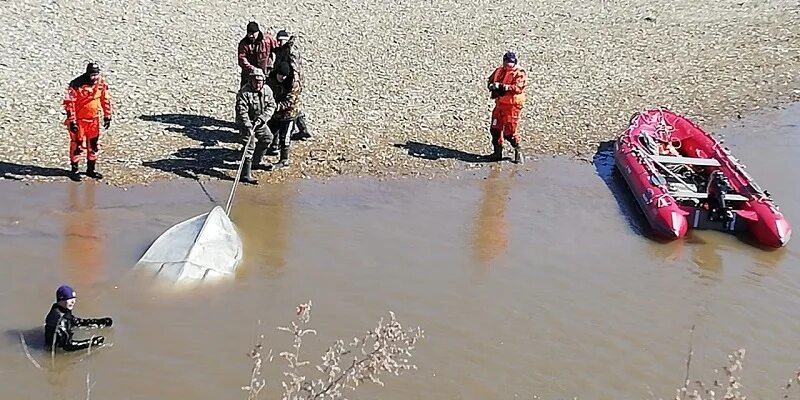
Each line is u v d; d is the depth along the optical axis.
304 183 13.44
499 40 22.28
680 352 9.27
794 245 12.16
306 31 21.56
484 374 8.65
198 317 9.38
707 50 22.84
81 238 11.05
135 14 21.17
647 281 10.93
